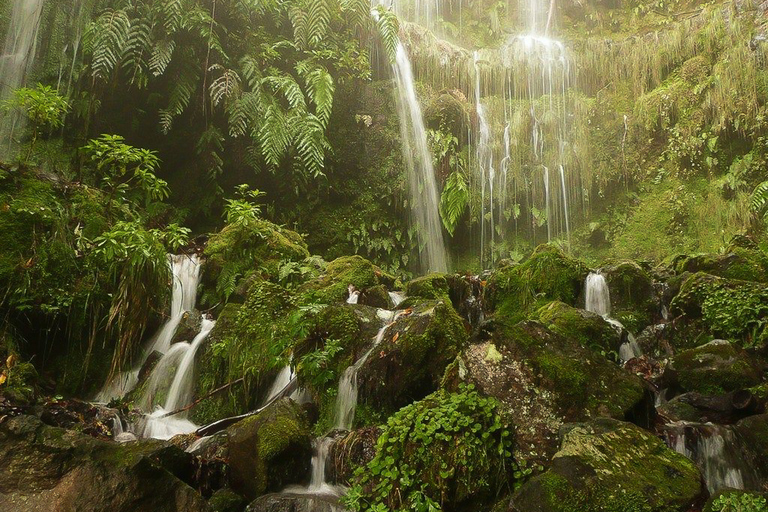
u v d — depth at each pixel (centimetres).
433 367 446
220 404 516
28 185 584
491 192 1188
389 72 1191
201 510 334
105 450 337
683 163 1086
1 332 495
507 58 1294
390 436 345
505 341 388
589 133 1197
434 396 369
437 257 1155
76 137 844
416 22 1466
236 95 913
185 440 439
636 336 607
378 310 536
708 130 1058
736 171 995
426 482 322
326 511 336
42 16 842
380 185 1130
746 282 571
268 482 369
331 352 468
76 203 616
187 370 549
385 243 1116
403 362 444
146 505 319
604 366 381
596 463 298
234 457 389
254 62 949
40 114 635
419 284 681
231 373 521
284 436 388
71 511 307
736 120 1009
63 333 544
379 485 330
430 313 473
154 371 557
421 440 333
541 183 1190
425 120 1197
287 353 498
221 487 379
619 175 1152
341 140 1115
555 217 1173
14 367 464
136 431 466
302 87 1055
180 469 357
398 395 440
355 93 1137
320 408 458
